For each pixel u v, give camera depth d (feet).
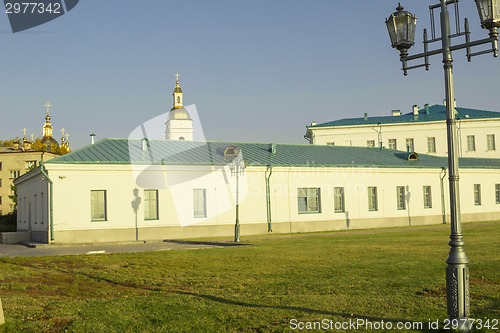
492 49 31.94
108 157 122.52
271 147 151.23
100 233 118.11
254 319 35.24
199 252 79.20
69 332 32.40
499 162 192.75
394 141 251.19
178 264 66.90
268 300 41.65
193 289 49.06
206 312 37.40
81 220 116.88
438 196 166.91
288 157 148.25
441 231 122.42
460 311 31.22
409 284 48.19
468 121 245.65
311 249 80.89
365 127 251.80
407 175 160.97
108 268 64.39
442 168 167.43
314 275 55.47
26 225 139.23
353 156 163.22
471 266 58.13
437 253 72.18
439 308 37.73
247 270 60.70
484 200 180.04
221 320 35.45
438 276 52.70
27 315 36.22
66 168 115.85
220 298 43.09
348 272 56.54
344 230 144.05
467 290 31.24
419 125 248.52
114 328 33.40
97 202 119.24
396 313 36.37
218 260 69.82
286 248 83.10
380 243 89.35
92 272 61.05
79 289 49.52
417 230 130.41
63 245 110.11
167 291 47.98
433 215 165.27
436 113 260.21
